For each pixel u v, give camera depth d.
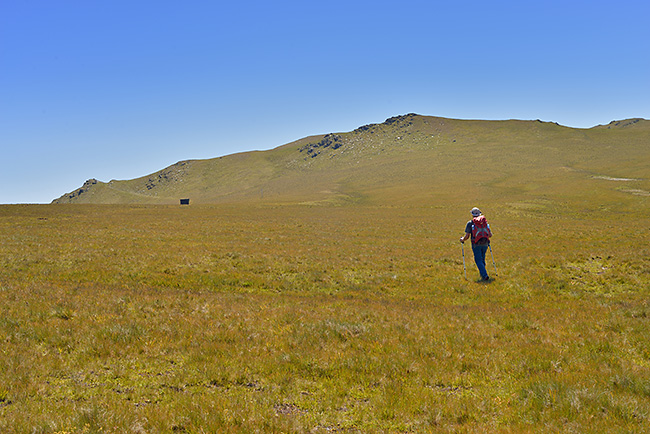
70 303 12.13
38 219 53.47
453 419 6.07
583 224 51.81
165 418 5.84
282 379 7.38
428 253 25.45
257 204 119.62
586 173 152.12
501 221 59.34
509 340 9.80
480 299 14.92
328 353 8.61
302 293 16.25
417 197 130.88
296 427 5.70
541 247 27.23
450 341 9.59
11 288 14.25
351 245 30.23
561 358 8.45
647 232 37.47
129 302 12.93
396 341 9.55
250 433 5.54
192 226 44.91
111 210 78.56
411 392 6.92
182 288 16.66
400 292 16.47
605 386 6.91
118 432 5.42
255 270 19.89
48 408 6.15
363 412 6.31
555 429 5.51
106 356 8.41
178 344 9.13
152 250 25.06
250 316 11.58
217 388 7.22
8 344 8.78
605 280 17.11
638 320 11.05
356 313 12.05
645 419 5.81
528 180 148.25
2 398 6.51
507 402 6.61
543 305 13.84
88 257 22.00
